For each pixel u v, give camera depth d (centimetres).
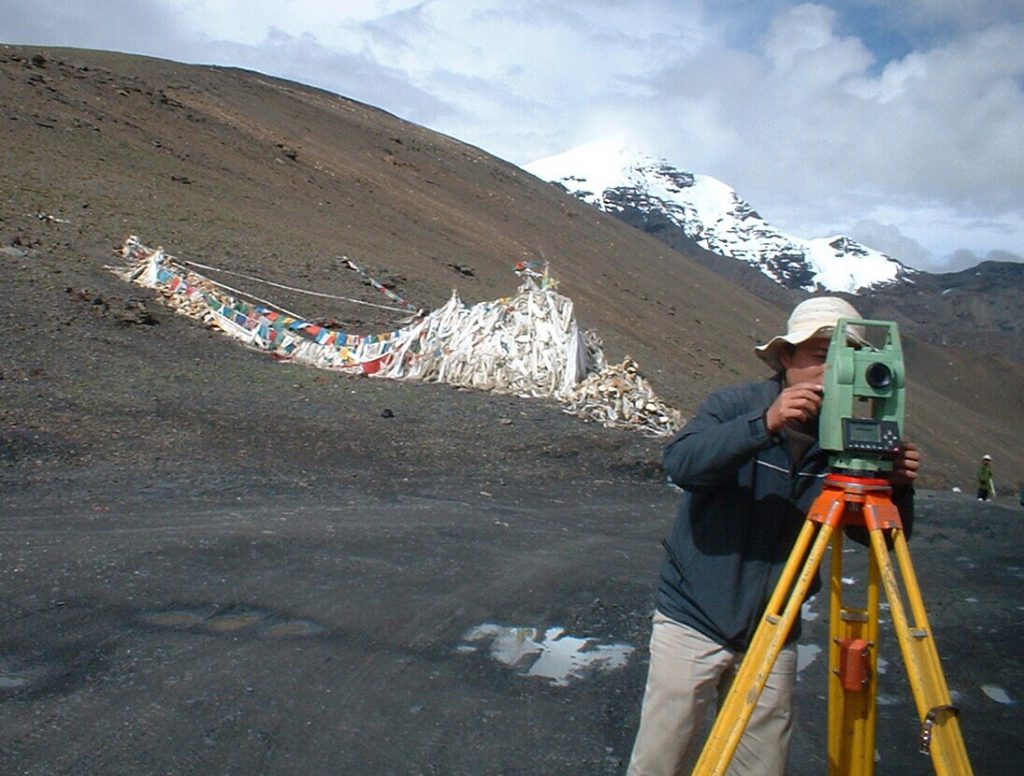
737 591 355
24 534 788
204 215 3055
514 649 621
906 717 557
